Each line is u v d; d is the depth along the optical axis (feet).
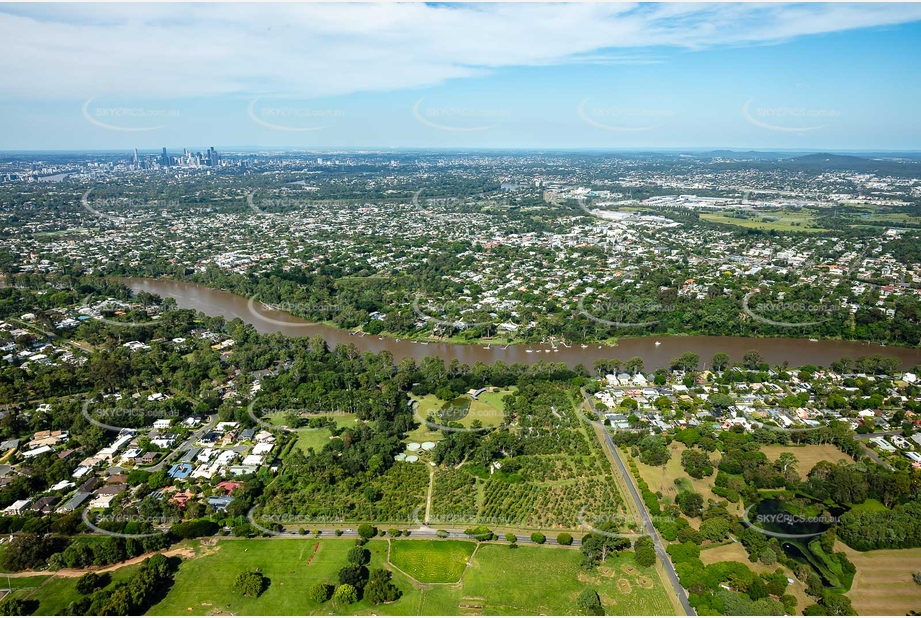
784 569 543.39
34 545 560.61
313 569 561.02
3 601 508.94
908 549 571.69
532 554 576.20
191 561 571.28
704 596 507.71
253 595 525.34
